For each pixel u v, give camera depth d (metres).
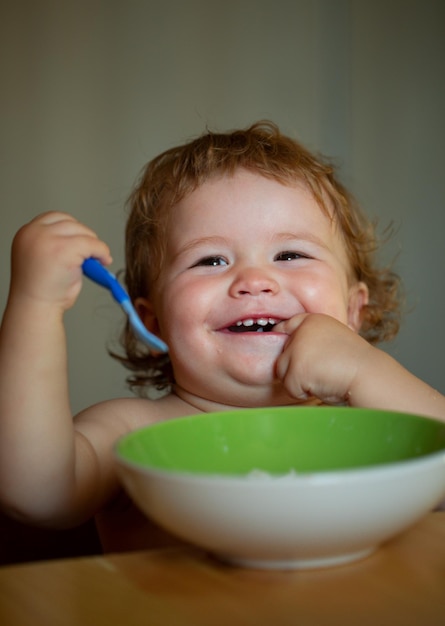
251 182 1.15
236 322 1.06
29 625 0.40
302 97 2.30
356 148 2.30
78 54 2.14
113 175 2.16
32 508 0.79
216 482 0.44
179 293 1.09
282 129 2.27
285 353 0.97
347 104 2.30
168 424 0.63
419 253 2.34
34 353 0.78
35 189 2.11
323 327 0.97
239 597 0.44
